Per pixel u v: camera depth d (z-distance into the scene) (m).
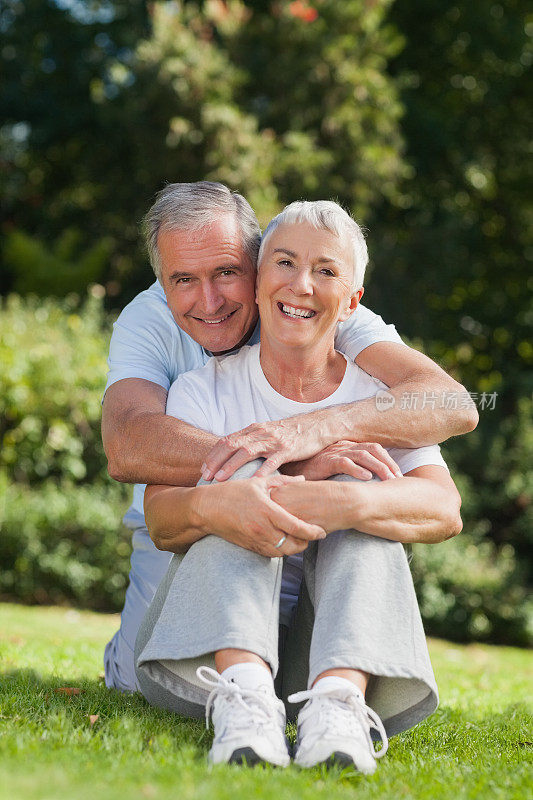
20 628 5.25
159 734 2.16
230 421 2.50
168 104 11.23
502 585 8.52
